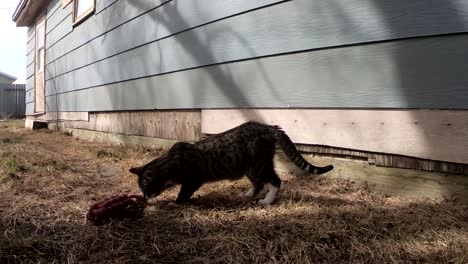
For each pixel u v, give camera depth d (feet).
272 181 11.42
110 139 25.41
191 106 17.39
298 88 12.85
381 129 10.98
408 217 9.39
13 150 20.18
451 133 9.71
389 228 8.89
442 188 10.25
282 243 8.25
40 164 16.46
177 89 18.29
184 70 17.70
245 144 11.48
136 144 22.31
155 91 20.03
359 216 9.54
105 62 25.23
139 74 21.33
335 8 11.69
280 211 10.32
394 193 11.12
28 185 13.17
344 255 7.95
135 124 22.44
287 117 13.24
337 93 11.84
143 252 8.30
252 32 14.10
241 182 13.61
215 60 15.75
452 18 9.54
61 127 35.09
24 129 40.78
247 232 8.87
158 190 11.50
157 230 9.32
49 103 38.55
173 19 18.15
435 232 8.57
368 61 11.11
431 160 10.30
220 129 15.76
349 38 11.41
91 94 27.76
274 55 13.44
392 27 10.55
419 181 10.66
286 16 12.96
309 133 12.67
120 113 24.03
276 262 7.68
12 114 80.33
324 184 12.51
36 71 44.65
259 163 11.44
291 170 13.93
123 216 9.84
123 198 10.05
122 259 8.02
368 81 11.14
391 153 10.85
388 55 10.70
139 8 20.92
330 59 11.94
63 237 8.98
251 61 14.26
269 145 11.55
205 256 8.09
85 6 28.73
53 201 11.57
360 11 11.14
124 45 22.67
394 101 10.65
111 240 8.80
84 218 10.14
